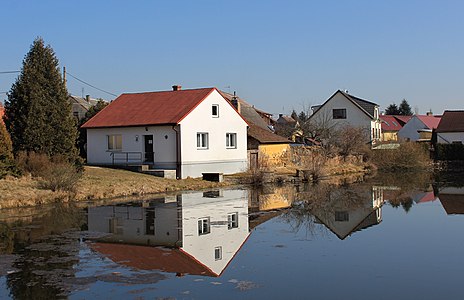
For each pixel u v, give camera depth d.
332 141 54.31
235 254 13.32
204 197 26.62
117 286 10.39
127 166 34.41
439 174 47.91
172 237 15.64
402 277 11.08
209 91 37.12
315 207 22.92
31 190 24.02
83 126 37.78
